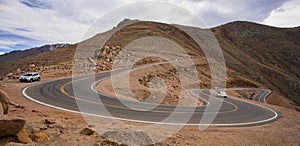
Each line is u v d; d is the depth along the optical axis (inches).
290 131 561.0
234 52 6072.8
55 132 280.7
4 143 220.4
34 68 1497.3
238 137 426.6
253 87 3056.1
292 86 5152.6
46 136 255.8
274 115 815.1
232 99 1311.5
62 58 2066.9
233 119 641.0
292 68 6963.6
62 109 472.7
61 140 257.8
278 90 4677.7
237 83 2866.6
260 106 1081.4
